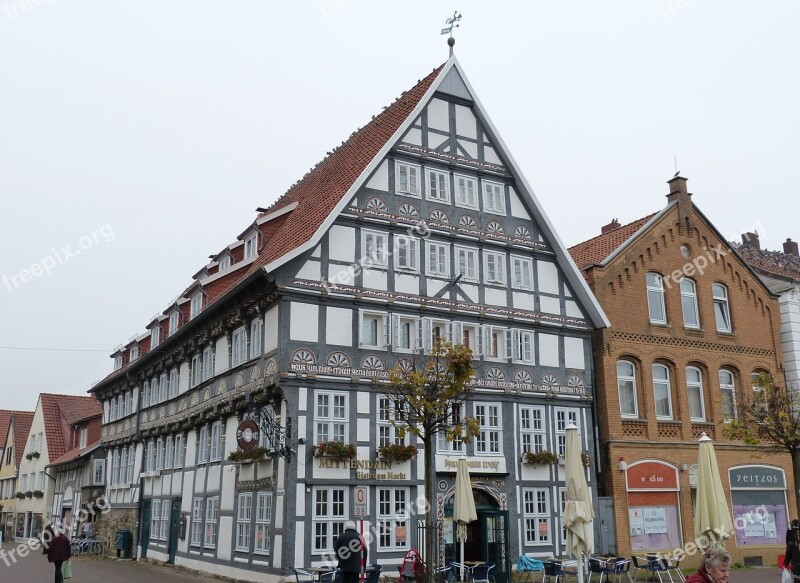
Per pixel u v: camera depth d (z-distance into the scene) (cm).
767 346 3306
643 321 2984
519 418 2614
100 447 4481
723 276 3256
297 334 2275
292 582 2111
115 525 3934
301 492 2181
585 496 1984
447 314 2541
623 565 2336
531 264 2777
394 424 2106
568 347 2789
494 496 2505
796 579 1853
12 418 6656
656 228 3108
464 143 2722
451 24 2777
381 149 2498
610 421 2802
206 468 2836
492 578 2411
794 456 2361
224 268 3098
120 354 4275
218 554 2603
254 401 2398
